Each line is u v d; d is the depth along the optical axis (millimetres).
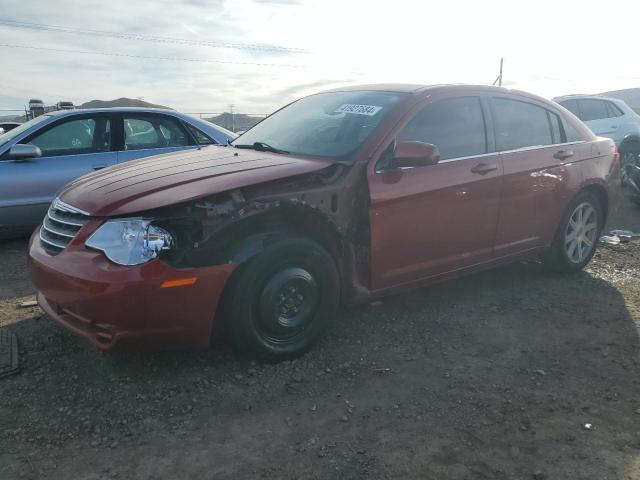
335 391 3344
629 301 4844
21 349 3734
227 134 7484
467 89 4543
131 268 3055
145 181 3496
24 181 6176
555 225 5137
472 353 3852
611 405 3256
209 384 3357
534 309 4621
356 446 2848
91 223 3232
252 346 3461
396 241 3961
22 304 4488
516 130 4801
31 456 2719
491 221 4539
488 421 3078
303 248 3500
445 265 4328
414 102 4172
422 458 2762
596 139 5566
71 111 6617
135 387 3309
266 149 4293
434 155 3775
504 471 2680
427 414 3135
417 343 3975
